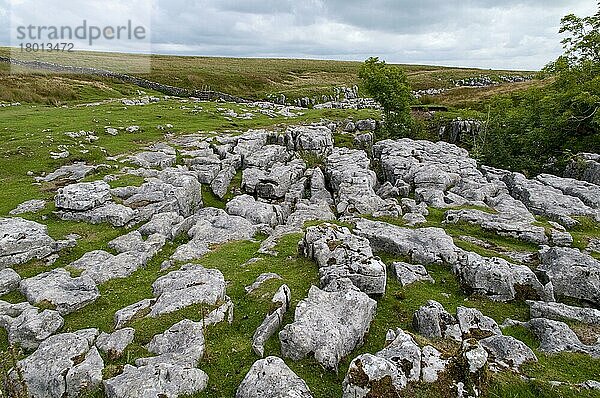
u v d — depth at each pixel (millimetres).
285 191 42188
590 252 24672
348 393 11805
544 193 34562
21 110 60469
